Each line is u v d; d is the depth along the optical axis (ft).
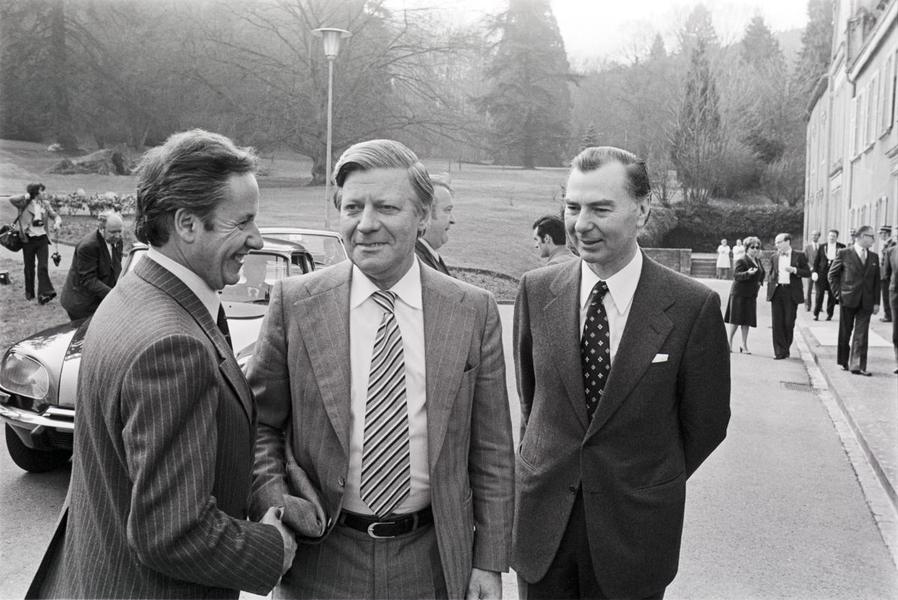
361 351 6.22
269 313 6.49
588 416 7.41
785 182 147.43
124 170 85.81
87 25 89.71
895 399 25.91
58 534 5.61
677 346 7.23
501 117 116.06
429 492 6.26
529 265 86.12
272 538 5.09
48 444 15.29
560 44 116.98
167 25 93.04
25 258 42.78
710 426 7.45
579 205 7.18
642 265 7.51
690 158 137.08
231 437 5.09
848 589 12.03
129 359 4.56
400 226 5.94
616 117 136.46
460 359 6.25
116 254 25.43
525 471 7.71
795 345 41.88
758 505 16.08
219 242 5.10
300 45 98.17
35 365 15.44
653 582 7.35
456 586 6.14
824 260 54.34
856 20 81.35
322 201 94.07
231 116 97.50
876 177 66.59
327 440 6.09
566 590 7.65
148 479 4.42
